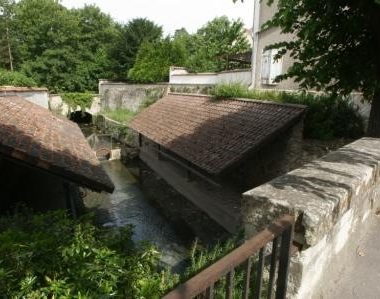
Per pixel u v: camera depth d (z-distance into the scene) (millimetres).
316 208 2023
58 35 35969
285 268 1974
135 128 17703
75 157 7824
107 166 20969
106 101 33781
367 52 4926
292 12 5059
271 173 10898
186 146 12031
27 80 23250
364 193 3057
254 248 1553
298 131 9766
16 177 7516
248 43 32188
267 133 9461
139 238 11328
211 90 16484
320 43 5113
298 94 10898
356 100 9039
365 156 3535
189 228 11703
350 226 2828
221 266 1355
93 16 40625
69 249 3170
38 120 10617
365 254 3025
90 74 38156
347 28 4789
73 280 2893
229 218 10281
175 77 23641
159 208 14055
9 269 2748
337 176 2723
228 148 10125
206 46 31609
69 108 33156
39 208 7543
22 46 37375
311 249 2107
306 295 2191
